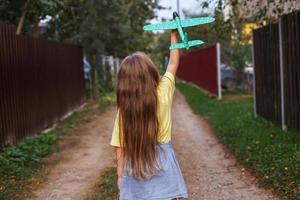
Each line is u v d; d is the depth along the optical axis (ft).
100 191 24.36
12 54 36.29
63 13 68.59
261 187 23.56
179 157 32.55
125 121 11.65
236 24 62.13
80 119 52.60
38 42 43.73
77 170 29.76
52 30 72.38
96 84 77.10
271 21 39.63
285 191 21.40
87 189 25.41
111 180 25.76
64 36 75.46
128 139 11.61
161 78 12.16
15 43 37.24
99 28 75.20
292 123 33.35
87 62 75.92
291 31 32.91
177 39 12.67
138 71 11.64
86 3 73.36
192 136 41.24
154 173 11.57
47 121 45.60
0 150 31.99
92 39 75.56
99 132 44.75
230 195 22.99
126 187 11.80
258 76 42.50
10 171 27.32
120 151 11.93
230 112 49.57
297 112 32.32
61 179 27.63
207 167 29.01
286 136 31.50
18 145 34.09
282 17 34.68
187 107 66.54
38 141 36.81
